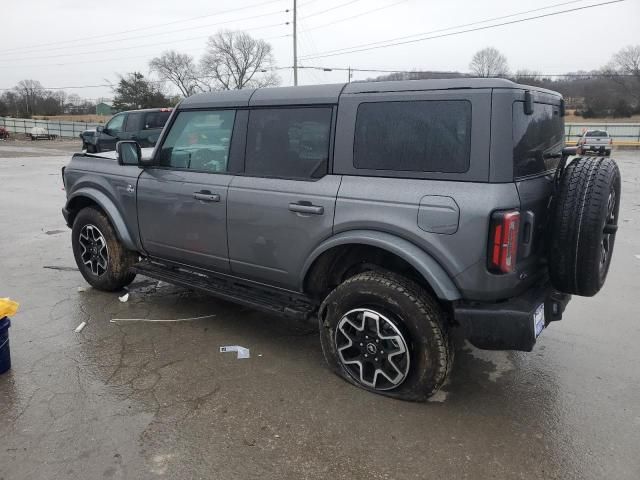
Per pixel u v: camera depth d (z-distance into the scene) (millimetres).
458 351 4008
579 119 61844
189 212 4102
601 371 3678
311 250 3408
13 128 56094
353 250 3453
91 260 5117
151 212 4426
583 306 4953
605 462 2695
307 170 3438
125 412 3096
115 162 4844
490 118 2764
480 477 2586
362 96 3195
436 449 2793
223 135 3930
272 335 4250
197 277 4383
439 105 2910
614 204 3113
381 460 2703
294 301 3797
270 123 3641
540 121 3131
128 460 2676
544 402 3266
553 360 3848
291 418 3057
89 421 3000
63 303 4914
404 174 3021
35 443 2799
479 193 2762
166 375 3549
